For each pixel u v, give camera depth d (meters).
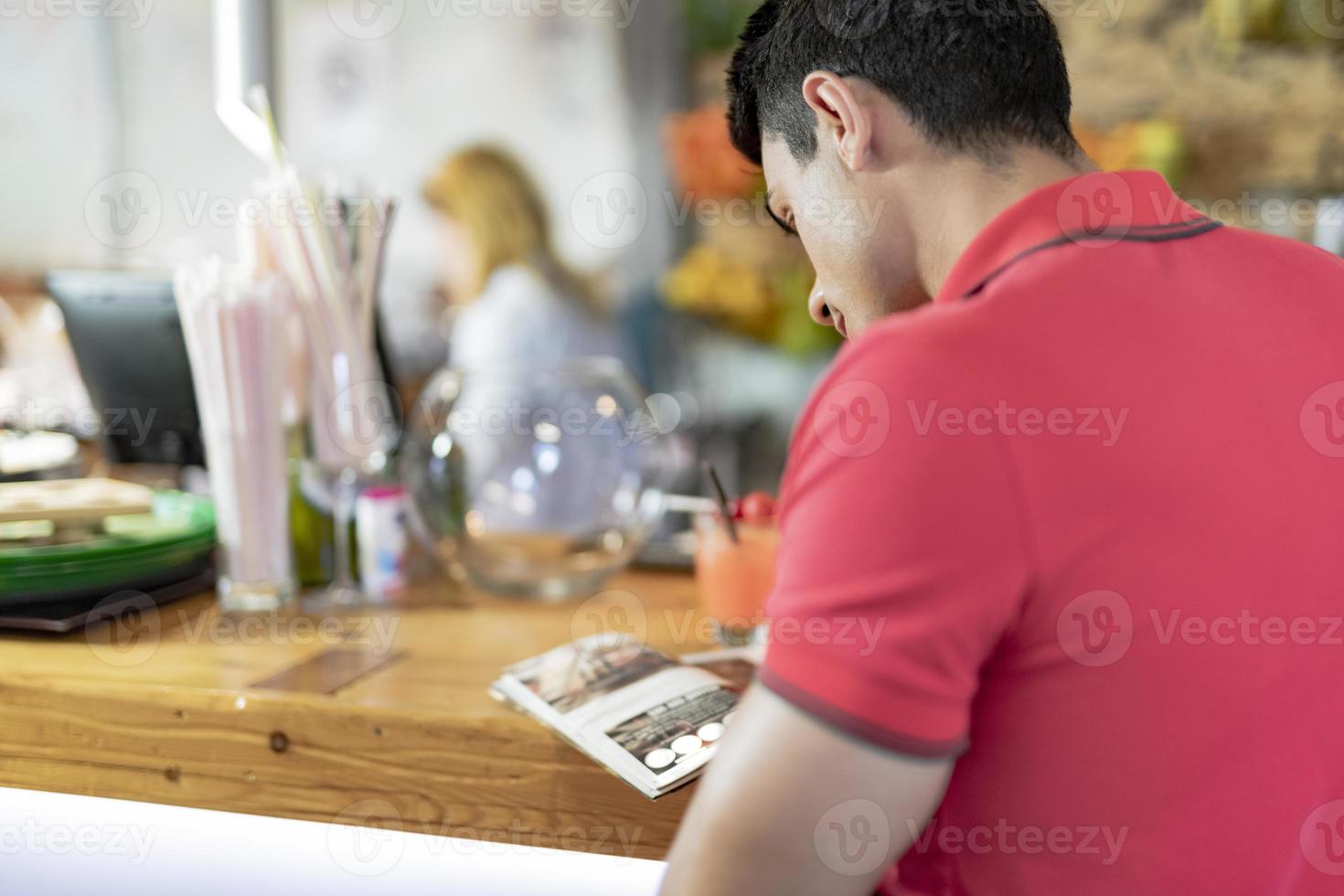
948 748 0.59
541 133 3.51
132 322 1.37
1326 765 0.68
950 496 0.58
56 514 1.21
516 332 2.67
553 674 0.99
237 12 1.31
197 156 3.64
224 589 1.24
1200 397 0.63
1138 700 0.62
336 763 0.96
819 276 0.81
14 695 1.03
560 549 1.29
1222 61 2.28
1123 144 2.26
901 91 0.72
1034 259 0.66
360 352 1.26
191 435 1.44
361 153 3.65
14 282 3.48
